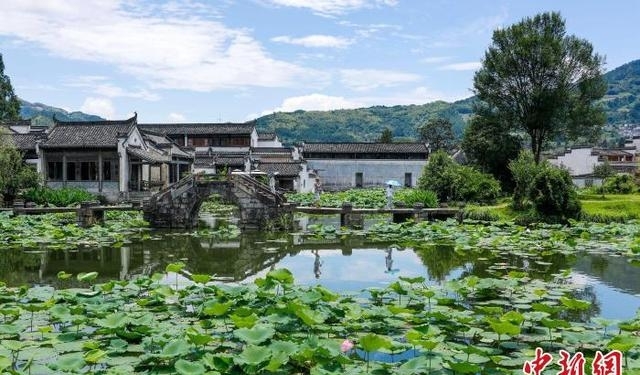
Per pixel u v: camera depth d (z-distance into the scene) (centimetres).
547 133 5281
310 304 1126
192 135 7662
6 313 1088
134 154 4547
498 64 5053
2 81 6850
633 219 3138
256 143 8025
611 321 968
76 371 786
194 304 1221
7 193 3944
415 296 1245
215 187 3225
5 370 745
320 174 7381
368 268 1891
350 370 805
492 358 826
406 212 3369
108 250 2405
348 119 17088
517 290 1414
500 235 2656
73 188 4309
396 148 7331
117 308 1157
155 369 823
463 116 17988
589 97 5062
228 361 797
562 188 3116
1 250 2386
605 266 1902
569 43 5016
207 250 2402
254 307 1135
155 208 3284
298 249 2409
